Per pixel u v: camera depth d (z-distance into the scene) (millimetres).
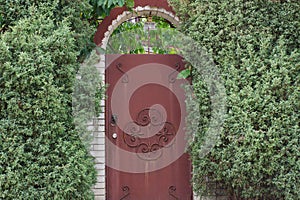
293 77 4359
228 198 4555
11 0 4133
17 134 3799
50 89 3867
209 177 4539
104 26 5137
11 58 3820
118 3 4703
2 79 3797
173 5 4777
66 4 4363
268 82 4309
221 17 4523
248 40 4480
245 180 4285
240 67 4449
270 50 4473
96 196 4832
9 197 3736
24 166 3795
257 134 4199
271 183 4289
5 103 3830
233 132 4301
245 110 4301
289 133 4227
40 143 3859
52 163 3881
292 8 4492
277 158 4211
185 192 5012
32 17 4070
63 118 4004
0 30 4129
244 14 4527
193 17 4625
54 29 4219
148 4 5230
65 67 4043
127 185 4973
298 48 4508
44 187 3816
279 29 4480
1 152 3740
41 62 3869
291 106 4246
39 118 3869
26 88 3848
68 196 3883
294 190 4168
